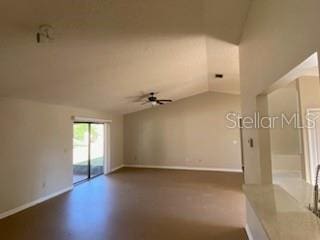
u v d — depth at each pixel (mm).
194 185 6375
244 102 3330
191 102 8734
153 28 2875
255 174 2803
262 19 2236
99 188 6145
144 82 5355
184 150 8781
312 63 1368
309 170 3404
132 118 9414
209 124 8523
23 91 4113
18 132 4488
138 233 3506
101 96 5801
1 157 4113
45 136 5227
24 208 4578
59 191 5629
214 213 4301
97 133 8000
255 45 2535
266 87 2137
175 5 2438
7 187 4223
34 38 2500
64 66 3424
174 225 3781
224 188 6043
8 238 3342
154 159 9133
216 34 3320
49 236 3410
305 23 1296
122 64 3910
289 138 4074
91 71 3896
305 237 1286
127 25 2686
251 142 2986
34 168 4875
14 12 2066
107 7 2279
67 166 5977
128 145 9430
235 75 5699
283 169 4070
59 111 5727
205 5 2508
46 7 2092
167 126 8992
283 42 1662
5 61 2877
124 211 4438
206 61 4648
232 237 3338
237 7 2656
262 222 1503
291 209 1740
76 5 2152
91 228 3686
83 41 2826
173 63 4426
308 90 3496
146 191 5824
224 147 8352
